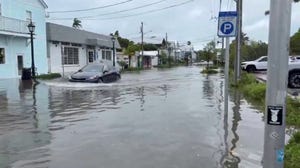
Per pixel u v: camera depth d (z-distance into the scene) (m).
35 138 7.70
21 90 18.52
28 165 5.85
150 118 9.84
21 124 9.27
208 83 23.41
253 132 7.98
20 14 30.83
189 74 37.94
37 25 33.31
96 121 9.52
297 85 16.59
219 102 13.12
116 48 55.66
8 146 7.05
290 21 2.71
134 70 51.66
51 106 12.58
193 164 5.76
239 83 18.94
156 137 7.59
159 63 85.31
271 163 2.79
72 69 41.94
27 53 31.52
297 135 6.68
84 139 7.52
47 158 6.21
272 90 2.76
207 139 7.36
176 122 9.20
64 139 7.56
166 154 6.33
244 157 6.11
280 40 2.72
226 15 8.53
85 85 21.56
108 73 24.58
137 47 69.50
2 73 28.02
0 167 5.76
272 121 2.77
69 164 5.87
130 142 7.20
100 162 5.94
